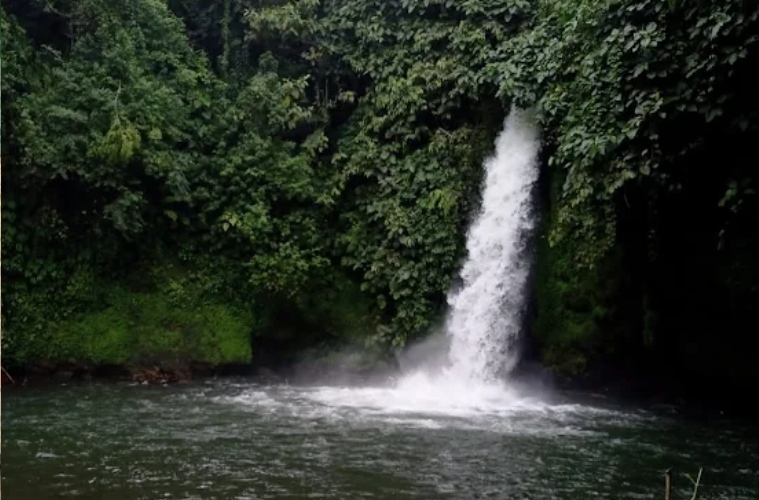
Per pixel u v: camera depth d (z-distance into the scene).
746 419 10.26
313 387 11.84
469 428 8.74
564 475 6.78
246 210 12.73
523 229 12.04
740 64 7.75
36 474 6.43
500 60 12.62
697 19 8.00
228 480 6.36
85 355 11.98
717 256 10.90
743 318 11.10
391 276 12.59
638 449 7.98
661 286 11.64
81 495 5.84
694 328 11.71
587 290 11.65
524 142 12.22
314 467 6.84
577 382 11.66
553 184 11.89
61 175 11.35
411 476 6.61
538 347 11.95
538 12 12.75
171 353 12.34
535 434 8.53
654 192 10.22
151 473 6.53
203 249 12.84
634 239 11.39
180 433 8.19
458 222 12.62
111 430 8.29
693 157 9.27
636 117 8.56
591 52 9.40
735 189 8.34
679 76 8.34
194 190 12.65
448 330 12.39
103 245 12.16
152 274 12.57
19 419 8.85
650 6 8.43
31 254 11.75
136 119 11.96
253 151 12.94
